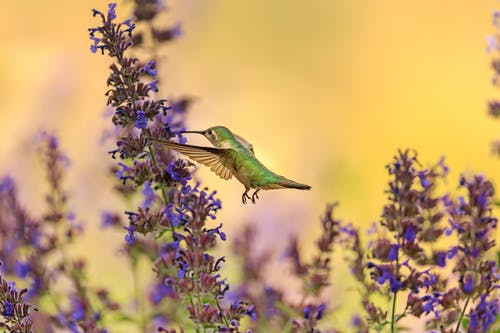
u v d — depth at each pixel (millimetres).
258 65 24250
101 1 23875
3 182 11766
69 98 17234
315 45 25125
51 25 23469
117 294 13141
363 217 18578
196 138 16328
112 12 8336
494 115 12680
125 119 8422
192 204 8305
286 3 24594
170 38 11703
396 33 25703
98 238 14414
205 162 8875
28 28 23375
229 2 24484
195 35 19547
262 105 22328
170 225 8609
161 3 11672
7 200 11625
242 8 24672
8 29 23109
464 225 8195
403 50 25484
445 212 9062
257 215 15109
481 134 23250
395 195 8406
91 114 17531
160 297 10992
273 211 15109
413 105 24203
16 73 19281
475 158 22672
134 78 8336
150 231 8602
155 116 9008
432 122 23766
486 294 8102
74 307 10844
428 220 9055
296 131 20641
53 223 11789
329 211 10406
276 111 22094
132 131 10891
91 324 10289
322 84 24578
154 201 9625
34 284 11141
